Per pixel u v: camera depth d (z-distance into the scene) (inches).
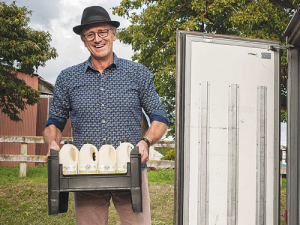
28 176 390.3
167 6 595.2
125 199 103.3
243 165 140.5
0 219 244.8
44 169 473.7
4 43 513.7
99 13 101.0
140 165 89.0
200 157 137.0
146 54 632.4
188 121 136.7
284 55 524.7
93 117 103.7
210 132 138.2
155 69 660.1
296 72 141.9
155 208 266.2
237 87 141.3
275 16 551.8
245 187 140.3
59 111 109.1
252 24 534.9
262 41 144.5
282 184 350.9
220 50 140.8
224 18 593.3
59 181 88.0
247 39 143.3
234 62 141.6
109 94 104.1
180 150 135.7
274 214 142.9
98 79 105.0
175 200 135.3
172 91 666.2
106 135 103.3
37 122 711.7
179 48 137.8
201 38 139.3
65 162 88.1
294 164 139.3
